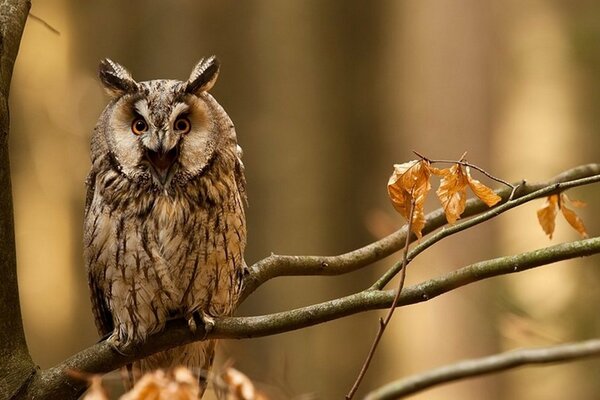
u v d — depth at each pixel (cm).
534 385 1653
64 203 1894
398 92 1675
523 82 2038
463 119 1859
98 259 665
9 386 575
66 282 1905
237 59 1453
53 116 1844
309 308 582
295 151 1480
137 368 709
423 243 566
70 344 1792
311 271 683
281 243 1473
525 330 940
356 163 1538
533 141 2036
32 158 1883
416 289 569
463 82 1864
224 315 682
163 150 628
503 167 1983
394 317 1744
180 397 446
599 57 1850
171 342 651
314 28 1502
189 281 655
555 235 1825
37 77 1847
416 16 1764
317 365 1487
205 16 1441
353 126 1537
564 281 1541
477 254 1802
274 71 1470
